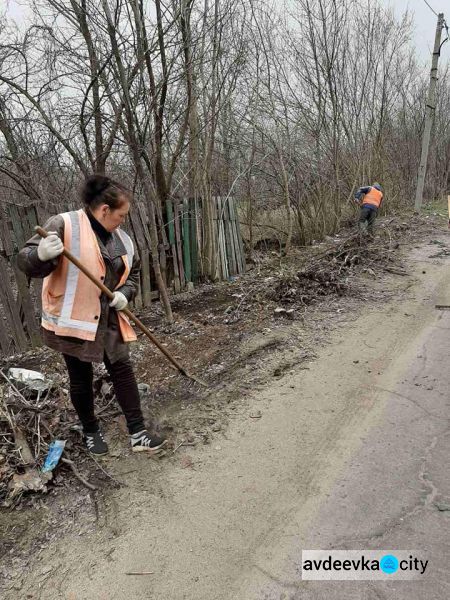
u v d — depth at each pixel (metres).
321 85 9.80
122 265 2.73
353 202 11.41
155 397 3.71
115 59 4.27
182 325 5.16
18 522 2.53
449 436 3.02
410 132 16.08
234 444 3.10
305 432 3.19
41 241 2.31
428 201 17.34
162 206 6.12
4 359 4.60
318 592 2.07
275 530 2.41
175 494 2.69
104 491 2.73
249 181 8.23
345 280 6.44
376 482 2.67
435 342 4.43
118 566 2.26
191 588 2.13
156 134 5.16
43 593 2.14
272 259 8.27
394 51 12.65
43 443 3.00
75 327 2.55
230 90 6.57
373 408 3.41
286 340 4.63
